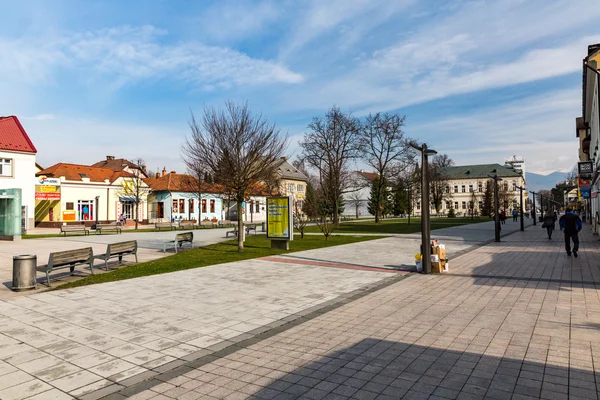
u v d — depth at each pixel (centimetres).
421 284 977
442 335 582
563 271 1109
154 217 5166
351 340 573
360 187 4522
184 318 700
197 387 429
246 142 1747
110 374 465
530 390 402
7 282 1038
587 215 4019
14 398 403
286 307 773
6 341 581
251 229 3281
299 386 426
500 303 764
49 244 2130
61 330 633
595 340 545
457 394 397
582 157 4400
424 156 1140
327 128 3953
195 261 1445
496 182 2109
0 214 2398
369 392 407
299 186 7319
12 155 3372
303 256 1582
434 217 7388
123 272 1199
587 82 2430
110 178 4766
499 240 2108
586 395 389
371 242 2192
